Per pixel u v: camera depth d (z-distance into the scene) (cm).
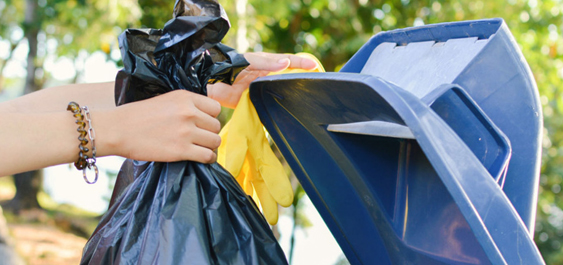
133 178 102
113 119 82
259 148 103
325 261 262
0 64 1100
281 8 390
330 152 98
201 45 88
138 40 89
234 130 102
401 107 62
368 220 97
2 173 75
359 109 81
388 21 509
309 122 98
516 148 82
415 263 87
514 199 84
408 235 88
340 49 488
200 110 87
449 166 61
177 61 90
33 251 721
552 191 809
